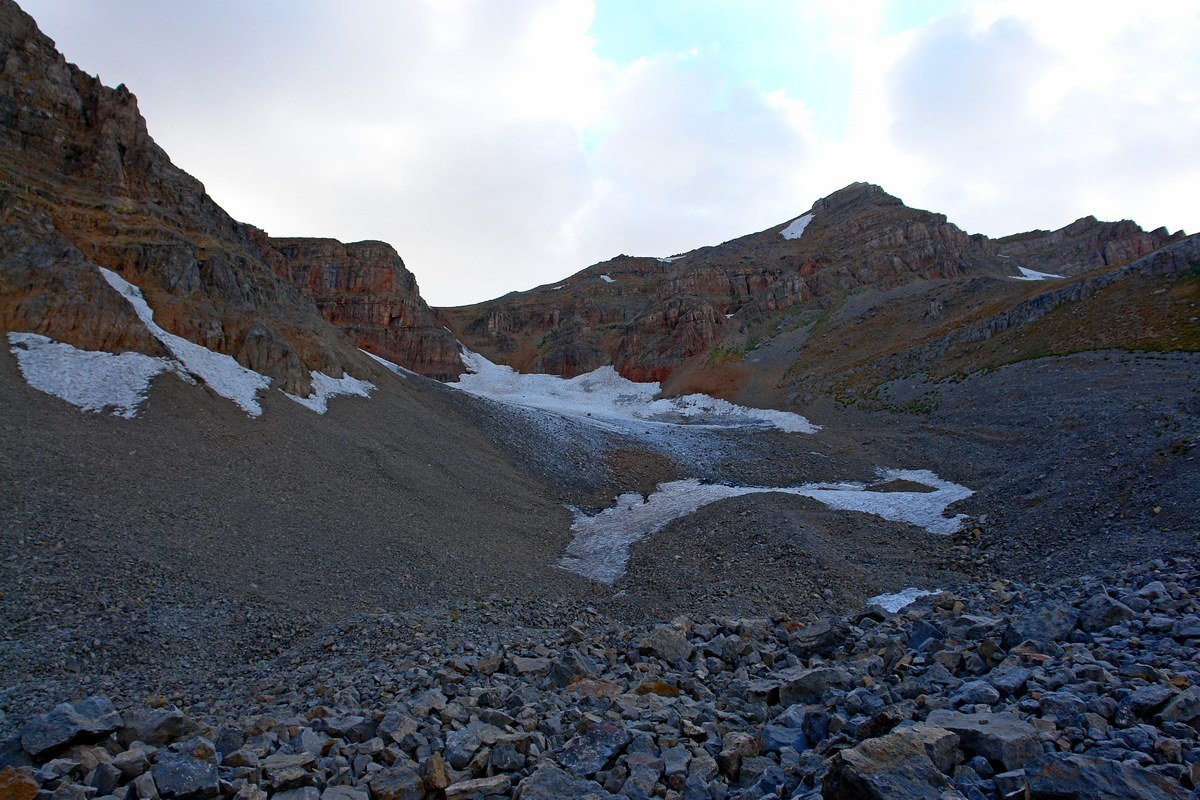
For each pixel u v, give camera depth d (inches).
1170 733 271.6
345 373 2268.7
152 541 892.6
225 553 942.4
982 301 3924.7
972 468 1989.4
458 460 1961.1
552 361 5442.9
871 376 3575.3
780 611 906.7
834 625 550.3
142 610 730.2
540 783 288.4
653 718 378.0
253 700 548.4
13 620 647.1
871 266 5211.6
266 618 796.0
